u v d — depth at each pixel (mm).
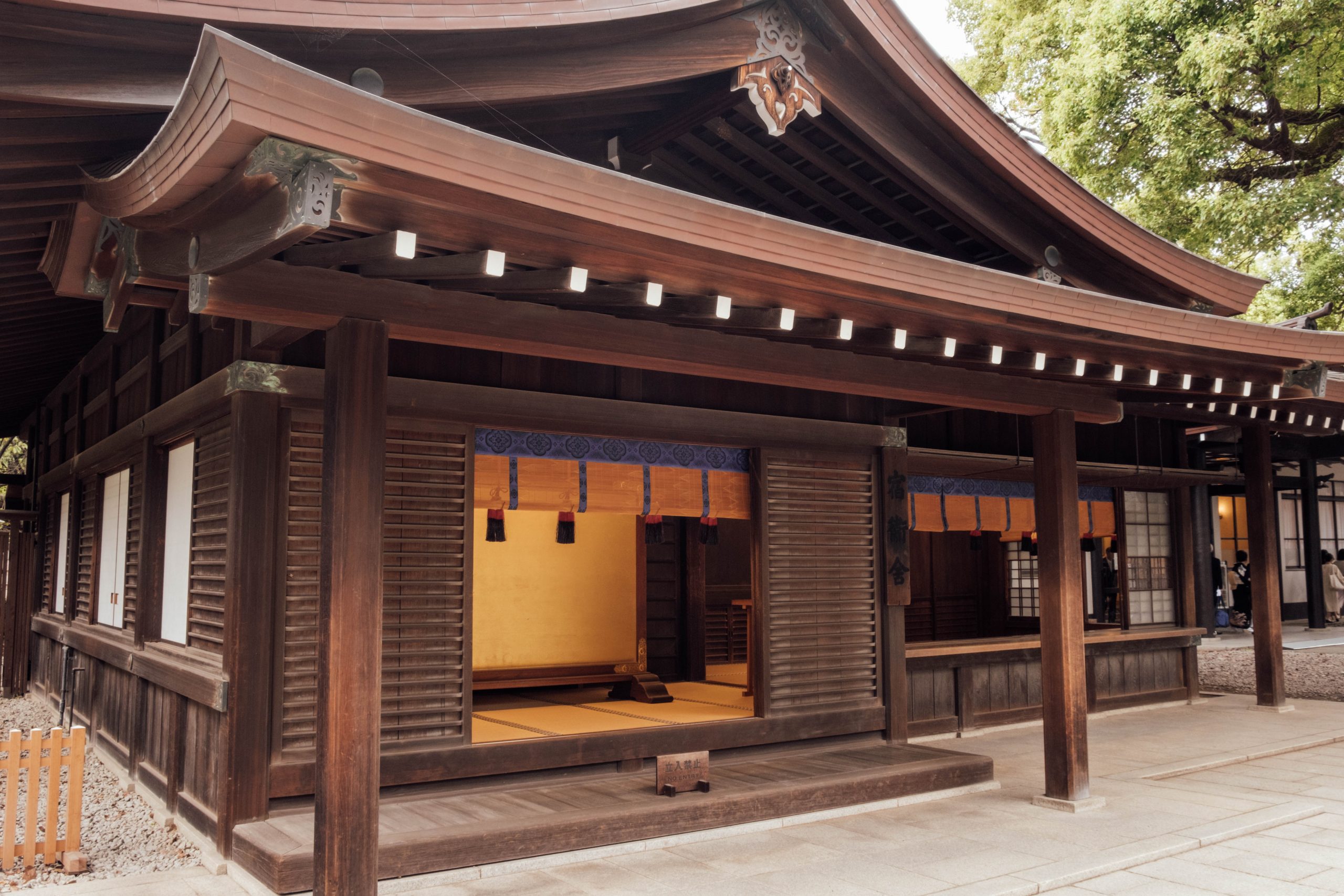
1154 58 12812
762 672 6301
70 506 9102
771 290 4016
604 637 7945
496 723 6180
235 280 3258
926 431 7895
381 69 3672
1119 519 9656
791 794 5375
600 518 8023
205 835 4820
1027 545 9148
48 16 2932
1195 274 6227
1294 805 5848
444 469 5195
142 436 6375
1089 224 5656
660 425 5891
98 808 5836
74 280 4957
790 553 6531
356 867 3336
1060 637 5875
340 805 3324
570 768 5539
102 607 7859
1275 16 11398
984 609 10984
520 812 4770
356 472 3484
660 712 6789
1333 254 12641
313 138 2479
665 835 4934
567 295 3879
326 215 2562
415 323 3664
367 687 3430
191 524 5602
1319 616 17125
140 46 3156
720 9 4340
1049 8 15344
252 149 2553
